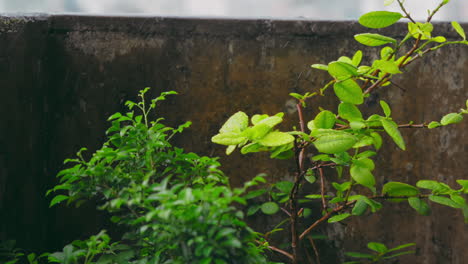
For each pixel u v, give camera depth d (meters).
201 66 2.05
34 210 1.97
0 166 1.83
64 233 2.08
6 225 1.86
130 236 1.53
